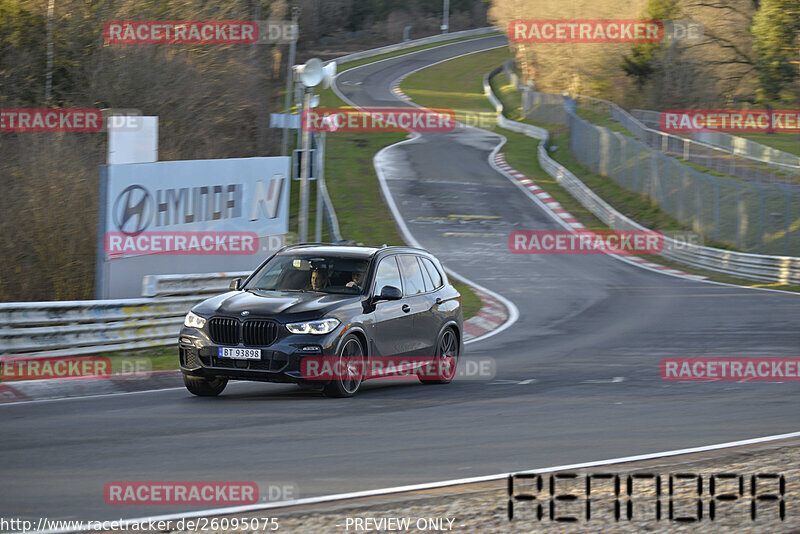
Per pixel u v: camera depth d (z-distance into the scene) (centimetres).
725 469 2422
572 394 3853
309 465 2469
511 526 1873
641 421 3216
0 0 11769
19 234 7644
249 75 14962
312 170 7225
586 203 15300
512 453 2655
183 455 2572
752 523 1902
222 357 3525
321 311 3591
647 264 11769
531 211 14912
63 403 3494
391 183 16550
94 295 7488
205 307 3656
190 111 12812
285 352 3481
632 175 16162
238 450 2644
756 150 18262
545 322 7150
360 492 2181
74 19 12244
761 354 5325
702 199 13038
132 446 2683
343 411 3338
